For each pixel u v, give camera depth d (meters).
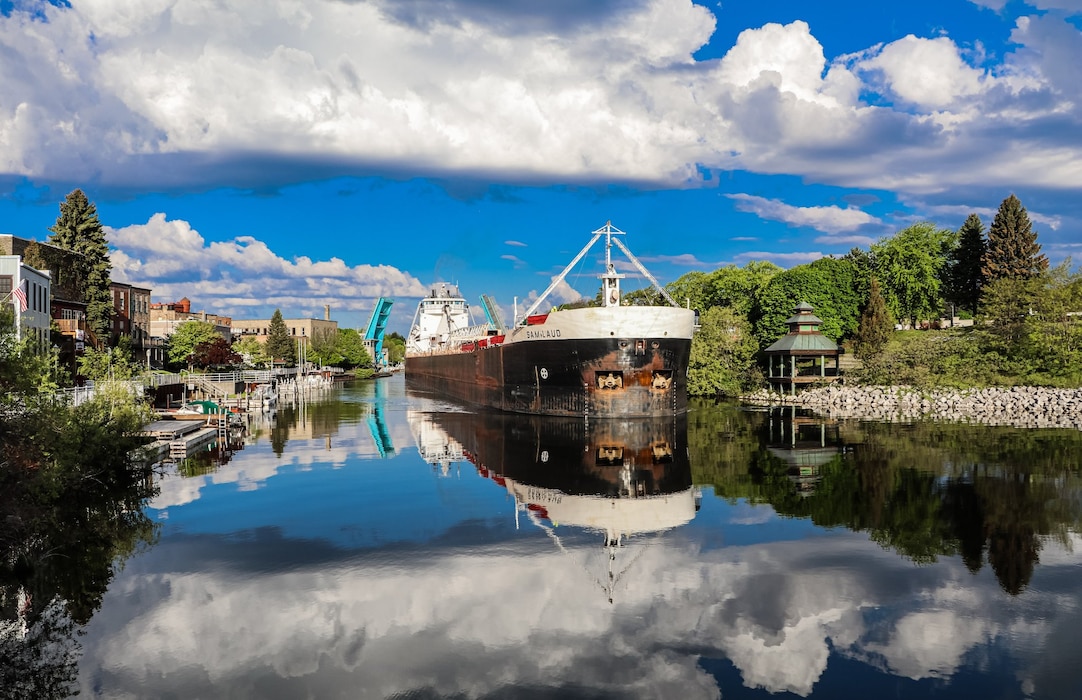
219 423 67.62
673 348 73.38
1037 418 78.19
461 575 27.19
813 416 82.12
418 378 162.38
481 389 101.19
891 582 26.02
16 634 22.27
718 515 35.62
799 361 116.50
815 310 119.56
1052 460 49.47
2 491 30.30
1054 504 36.62
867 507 36.66
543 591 25.52
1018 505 36.47
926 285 121.06
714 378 113.12
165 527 33.81
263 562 28.66
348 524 34.22
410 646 21.31
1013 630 21.92
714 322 117.62
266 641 21.67
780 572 27.22
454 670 19.83
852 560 28.41
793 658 20.39
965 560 28.27
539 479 44.97
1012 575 26.48
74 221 97.00
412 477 45.81
